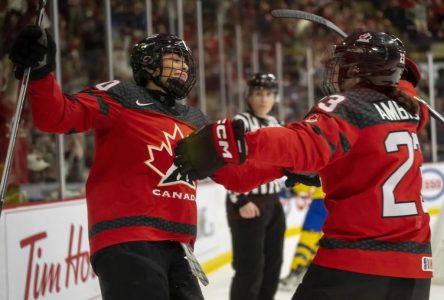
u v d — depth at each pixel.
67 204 3.99
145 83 2.58
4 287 3.36
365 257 1.97
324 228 2.11
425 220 2.10
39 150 5.26
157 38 2.51
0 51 4.87
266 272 4.31
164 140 2.41
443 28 10.27
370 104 2.03
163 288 2.27
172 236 2.38
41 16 2.36
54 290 3.81
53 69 2.17
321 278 2.04
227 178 2.53
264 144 1.83
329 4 11.13
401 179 2.02
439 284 5.11
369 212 1.99
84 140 6.30
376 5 10.73
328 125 1.91
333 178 2.07
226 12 10.17
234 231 4.15
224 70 10.08
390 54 2.10
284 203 8.06
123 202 2.34
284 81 10.77
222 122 1.88
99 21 6.73
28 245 3.57
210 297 5.15
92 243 2.39
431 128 9.82
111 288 2.26
